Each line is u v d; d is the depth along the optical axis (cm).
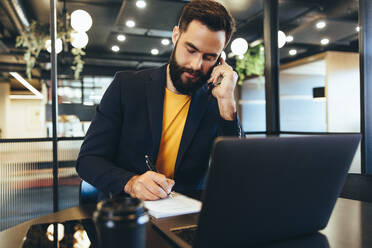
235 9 421
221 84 122
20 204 239
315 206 61
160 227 72
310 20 462
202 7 109
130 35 605
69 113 410
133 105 126
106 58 759
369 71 239
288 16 457
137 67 918
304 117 617
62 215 87
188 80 117
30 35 503
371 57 240
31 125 1140
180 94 129
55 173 248
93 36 617
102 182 102
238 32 523
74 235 69
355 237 67
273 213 56
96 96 493
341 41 525
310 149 54
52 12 246
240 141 47
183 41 112
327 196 62
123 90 128
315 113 615
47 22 538
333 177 61
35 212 244
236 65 645
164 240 65
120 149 127
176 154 128
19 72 824
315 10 429
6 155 234
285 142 51
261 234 57
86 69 855
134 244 38
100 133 121
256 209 53
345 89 446
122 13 406
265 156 50
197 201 93
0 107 980
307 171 56
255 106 745
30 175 242
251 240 56
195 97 125
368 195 119
